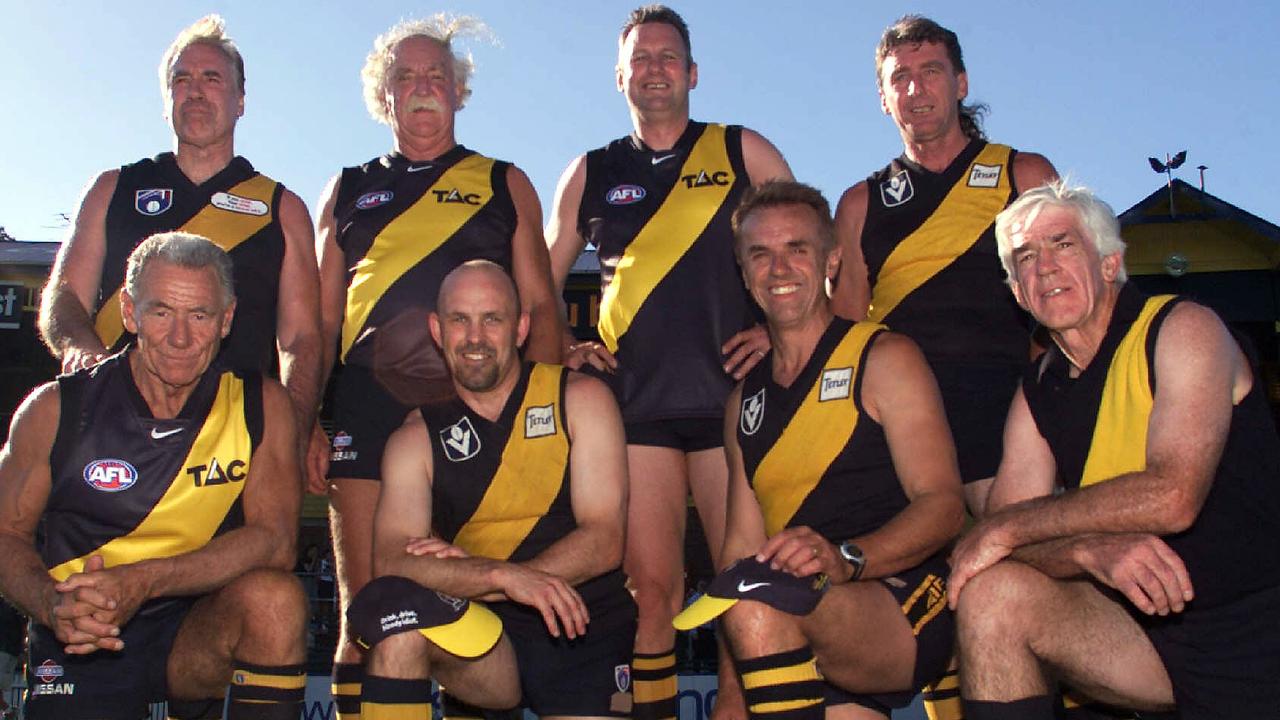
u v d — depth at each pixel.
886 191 4.92
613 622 3.89
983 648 3.06
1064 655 3.11
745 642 3.22
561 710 3.81
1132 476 3.02
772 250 3.75
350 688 4.41
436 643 3.38
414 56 5.05
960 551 3.16
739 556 3.90
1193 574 3.12
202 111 4.71
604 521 3.83
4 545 3.54
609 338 4.90
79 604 3.28
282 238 4.83
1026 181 4.73
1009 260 3.41
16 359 15.30
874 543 3.35
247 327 4.67
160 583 3.42
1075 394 3.33
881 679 3.53
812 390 3.72
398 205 4.97
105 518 3.65
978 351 4.61
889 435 3.63
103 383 3.73
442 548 3.62
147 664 3.65
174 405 3.72
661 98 5.00
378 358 4.76
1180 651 3.12
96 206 4.76
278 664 3.46
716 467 4.79
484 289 3.84
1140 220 15.19
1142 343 3.18
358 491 4.64
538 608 3.46
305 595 3.58
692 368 4.73
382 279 4.82
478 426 3.90
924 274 4.72
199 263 3.63
